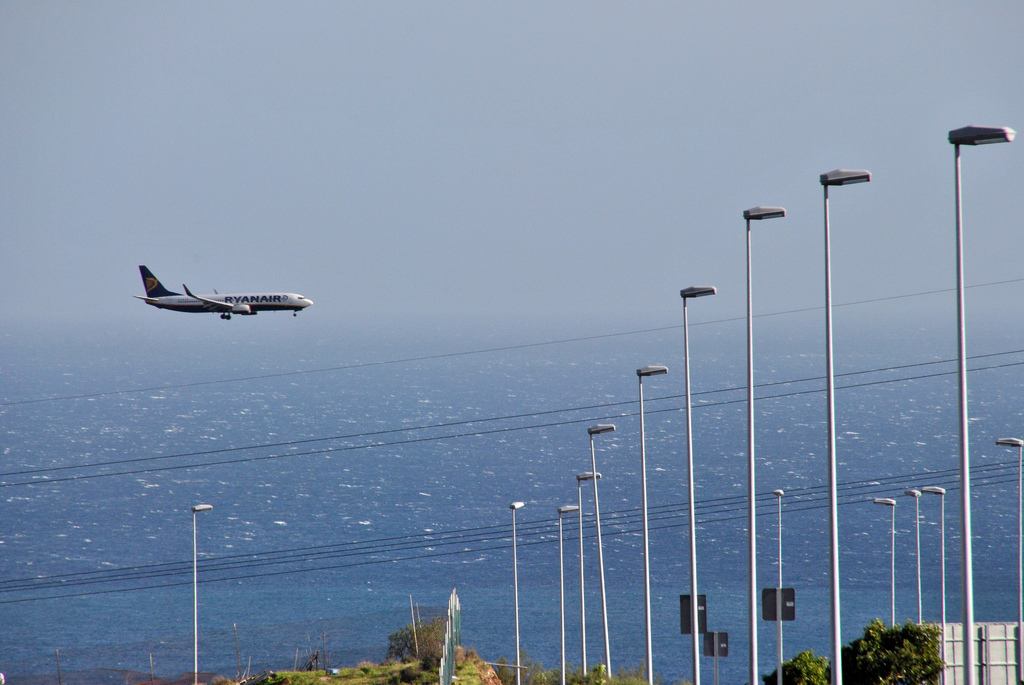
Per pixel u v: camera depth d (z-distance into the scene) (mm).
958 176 109750
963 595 106250
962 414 107750
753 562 144625
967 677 104938
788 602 138750
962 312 108375
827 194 124438
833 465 121938
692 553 159125
